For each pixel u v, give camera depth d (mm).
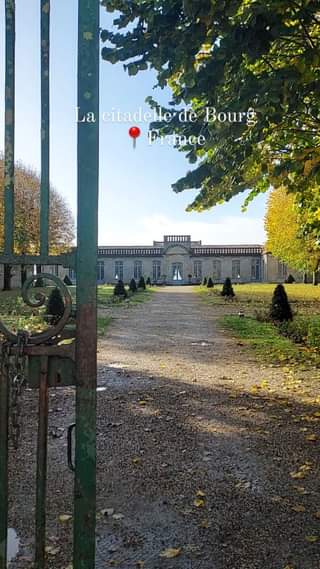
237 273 58094
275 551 2268
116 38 3389
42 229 1373
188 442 3809
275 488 2961
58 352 1322
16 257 1334
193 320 14273
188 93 3449
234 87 3414
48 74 1402
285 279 55062
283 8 2865
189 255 58312
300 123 4754
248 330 11320
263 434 3967
